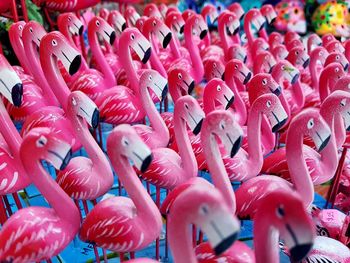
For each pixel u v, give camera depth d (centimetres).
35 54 434
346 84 379
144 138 365
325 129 289
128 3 727
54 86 401
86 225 275
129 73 437
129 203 277
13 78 314
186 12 646
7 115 318
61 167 255
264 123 386
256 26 639
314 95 490
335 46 551
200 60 557
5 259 250
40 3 620
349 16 772
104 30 495
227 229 183
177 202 202
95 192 314
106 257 329
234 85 429
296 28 789
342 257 277
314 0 804
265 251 214
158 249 332
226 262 237
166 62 576
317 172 336
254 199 297
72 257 343
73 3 601
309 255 277
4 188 305
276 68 444
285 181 313
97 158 317
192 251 216
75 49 387
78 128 313
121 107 414
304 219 186
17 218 257
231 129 269
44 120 373
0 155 309
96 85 472
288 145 301
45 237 255
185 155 326
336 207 406
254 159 343
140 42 437
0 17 596
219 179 286
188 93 395
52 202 265
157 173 322
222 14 612
